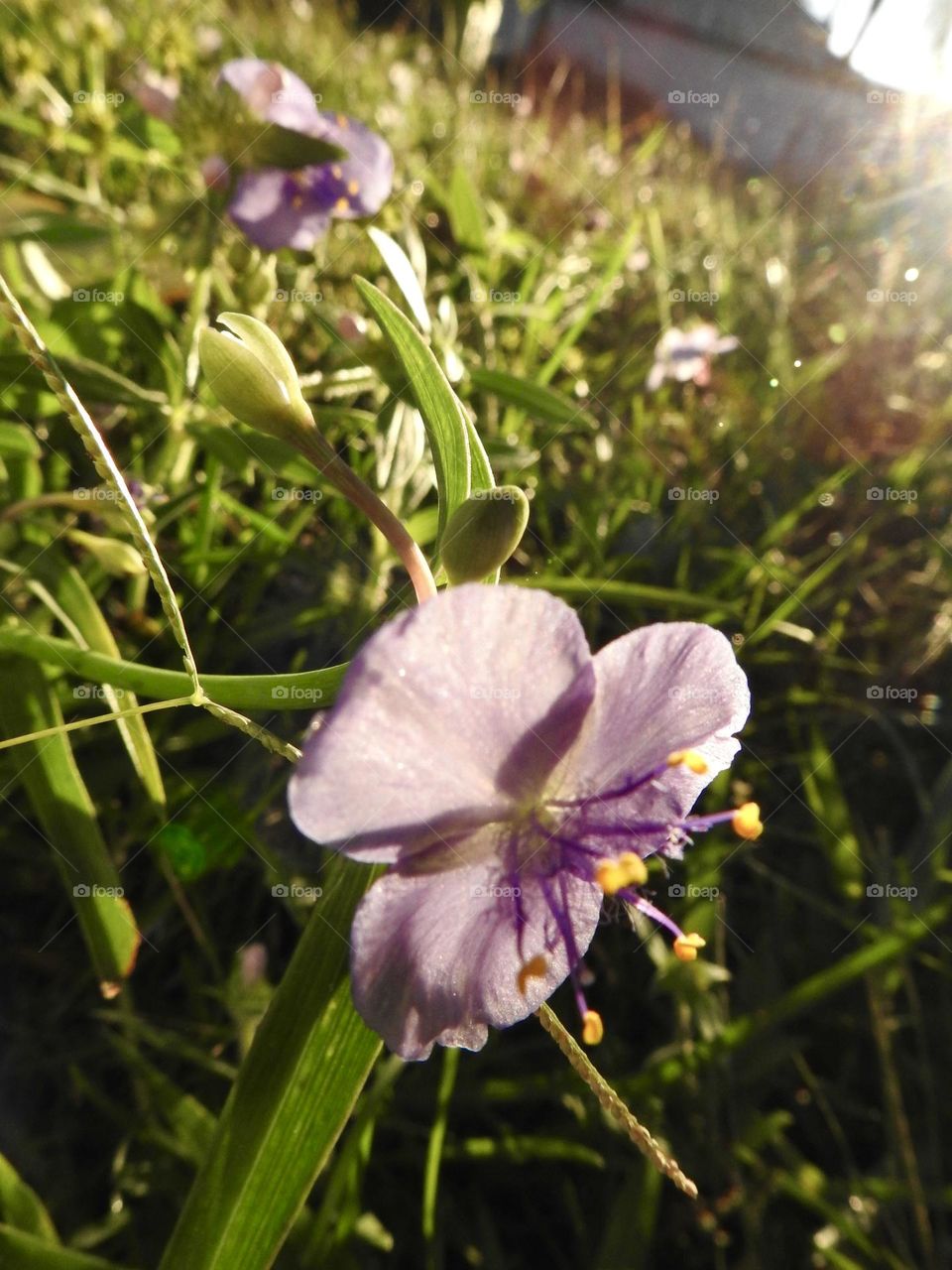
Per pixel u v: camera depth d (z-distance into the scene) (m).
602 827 0.06
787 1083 0.11
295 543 0.13
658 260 0.21
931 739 0.15
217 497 0.12
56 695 0.10
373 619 0.11
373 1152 0.10
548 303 0.19
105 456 0.06
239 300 0.12
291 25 0.31
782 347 0.21
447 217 0.20
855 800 0.15
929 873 0.13
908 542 0.18
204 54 0.21
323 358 0.15
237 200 0.12
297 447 0.07
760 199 0.31
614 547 0.16
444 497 0.08
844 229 0.26
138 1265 0.08
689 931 0.11
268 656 0.13
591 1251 0.10
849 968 0.10
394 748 0.05
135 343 0.13
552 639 0.05
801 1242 0.10
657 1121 0.10
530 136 0.29
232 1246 0.06
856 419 0.21
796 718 0.15
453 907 0.06
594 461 0.17
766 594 0.16
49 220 0.13
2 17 0.20
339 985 0.07
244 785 0.11
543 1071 0.11
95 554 0.10
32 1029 0.10
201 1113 0.09
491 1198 0.10
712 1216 0.10
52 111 0.16
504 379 0.14
